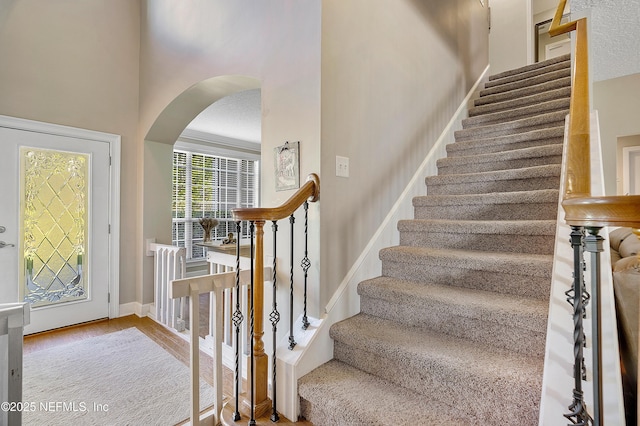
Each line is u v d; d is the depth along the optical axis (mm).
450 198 2381
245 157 6523
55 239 3176
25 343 2836
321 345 1702
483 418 1252
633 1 1759
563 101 2811
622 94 3619
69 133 3242
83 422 1787
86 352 2666
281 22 1985
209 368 2441
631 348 1173
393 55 2383
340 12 1882
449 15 3322
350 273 1933
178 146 5504
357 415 1305
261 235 1588
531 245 1868
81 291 3338
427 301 1671
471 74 3900
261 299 1599
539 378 1198
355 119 1986
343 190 1887
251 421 1515
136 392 2086
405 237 2363
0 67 2869
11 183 2928
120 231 3564
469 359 1371
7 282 2910
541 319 1358
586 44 1486
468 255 1854
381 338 1596
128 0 3654
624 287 1210
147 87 3535
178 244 5594
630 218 597
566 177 917
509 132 2936
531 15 4848
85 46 3344
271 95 2039
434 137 2986
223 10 2480
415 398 1402
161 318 3344
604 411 919
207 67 2627
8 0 2914
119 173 3547
